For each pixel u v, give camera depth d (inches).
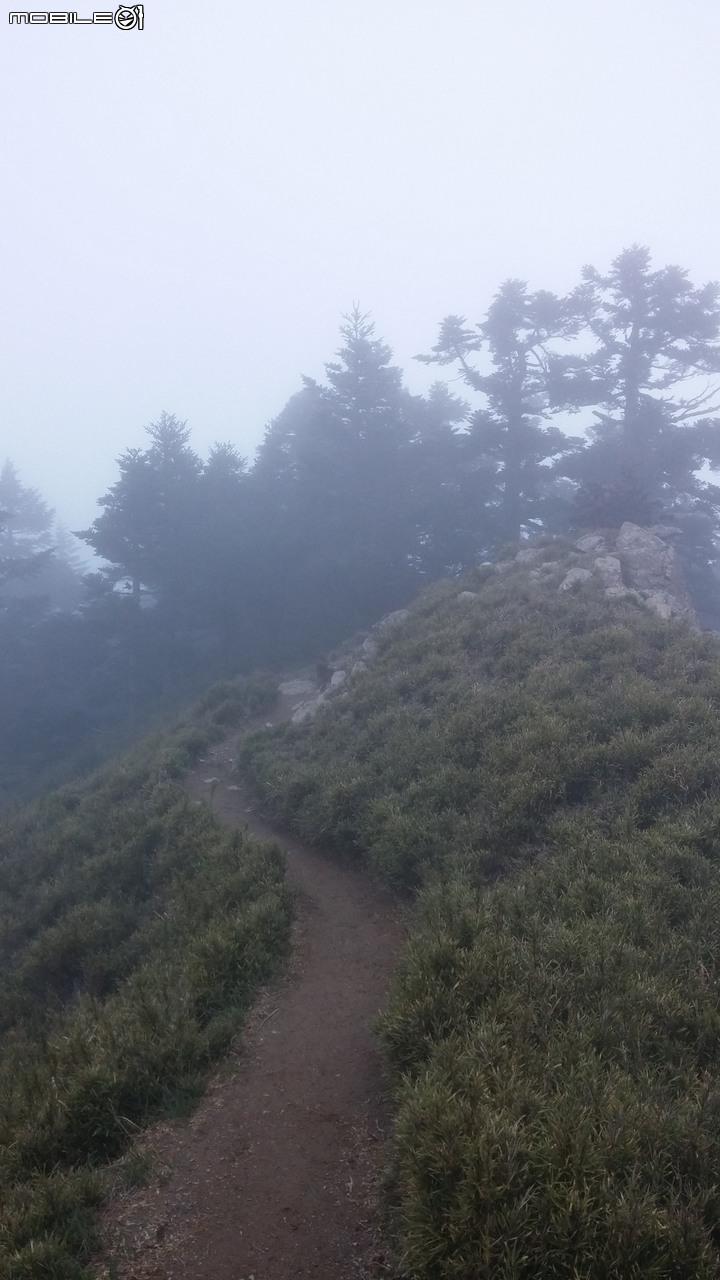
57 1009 443.2
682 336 1481.3
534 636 695.1
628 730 462.6
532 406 1606.8
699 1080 220.8
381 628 1080.8
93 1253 199.2
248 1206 213.8
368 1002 325.1
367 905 427.5
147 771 780.0
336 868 485.7
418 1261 172.9
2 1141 239.6
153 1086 260.7
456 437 1595.7
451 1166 183.6
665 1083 220.1
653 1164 182.7
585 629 701.9
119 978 425.1
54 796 866.1
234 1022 303.0
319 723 741.3
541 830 413.4
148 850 594.6
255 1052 290.2
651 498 1391.5
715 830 365.7
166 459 1662.2
